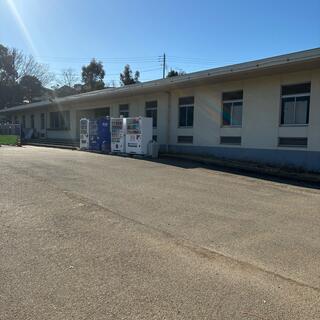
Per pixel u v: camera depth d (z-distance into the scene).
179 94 22.77
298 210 8.54
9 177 11.34
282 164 17.16
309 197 10.20
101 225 6.76
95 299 4.02
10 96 67.75
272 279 4.70
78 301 3.97
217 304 3.99
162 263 5.09
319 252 5.76
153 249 5.62
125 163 16.34
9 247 5.51
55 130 38.44
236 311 3.86
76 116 34.91
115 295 4.13
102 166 14.91
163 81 21.11
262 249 5.81
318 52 13.87
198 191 10.38
